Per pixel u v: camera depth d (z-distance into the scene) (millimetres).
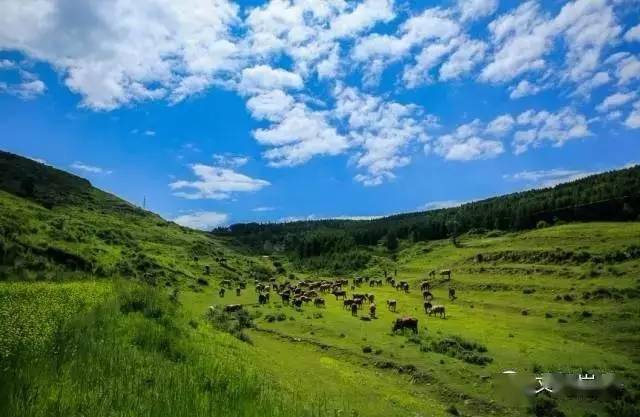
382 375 39531
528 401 33000
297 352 45000
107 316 19938
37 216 100750
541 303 76250
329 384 29438
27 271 53156
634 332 54844
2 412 7609
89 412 8516
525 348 47250
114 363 12344
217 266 137625
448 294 96562
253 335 52156
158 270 99375
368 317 68062
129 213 192750
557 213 161375
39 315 15328
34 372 9672
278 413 11227
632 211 143125
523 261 109000
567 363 41156
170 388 10820
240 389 12711
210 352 21156
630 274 81375
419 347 46750
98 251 90500
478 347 46094
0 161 198625
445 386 35938
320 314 68375
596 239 110250
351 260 180000
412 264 155875
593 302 71875
